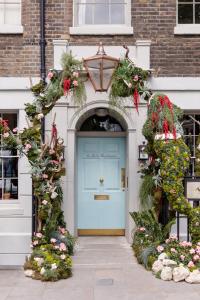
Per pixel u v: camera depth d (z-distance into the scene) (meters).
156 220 8.36
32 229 8.50
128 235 9.65
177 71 9.47
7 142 7.92
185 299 6.30
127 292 6.62
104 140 10.42
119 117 10.00
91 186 10.40
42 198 8.01
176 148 7.78
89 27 9.50
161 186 8.13
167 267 7.24
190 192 7.98
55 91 7.95
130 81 8.04
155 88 9.38
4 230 9.30
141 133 9.41
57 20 9.53
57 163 8.08
